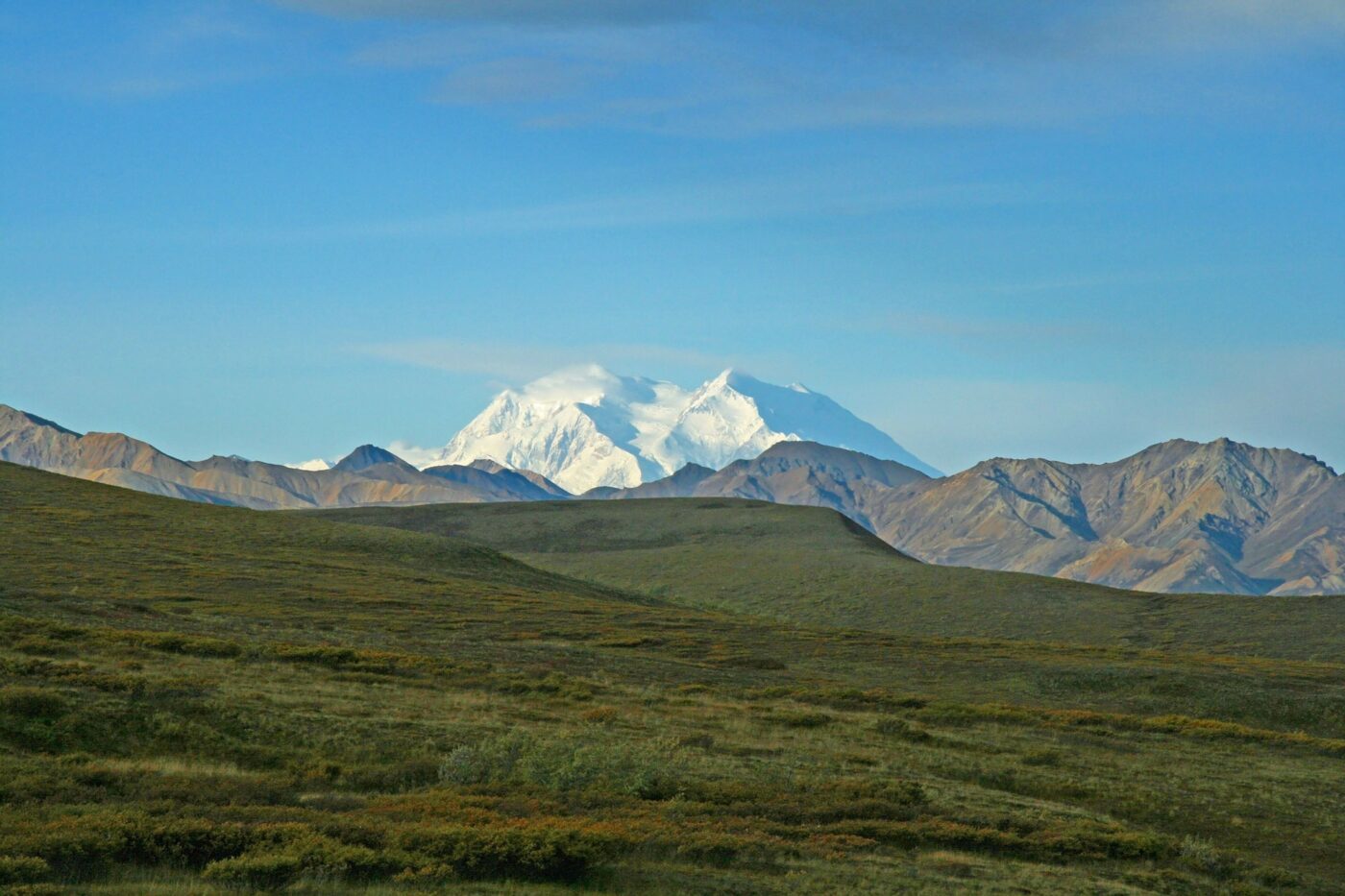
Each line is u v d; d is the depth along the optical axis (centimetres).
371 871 4019
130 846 3981
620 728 7675
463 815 4878
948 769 7512
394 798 5262
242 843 4116
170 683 6888
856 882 4559
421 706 7619
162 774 5341
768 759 7200
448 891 3900
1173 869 5631
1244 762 8556
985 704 10819
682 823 5203
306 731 6425
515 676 9575
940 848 5481
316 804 5012
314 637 11231
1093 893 4881
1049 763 8031
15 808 4456
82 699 6222
